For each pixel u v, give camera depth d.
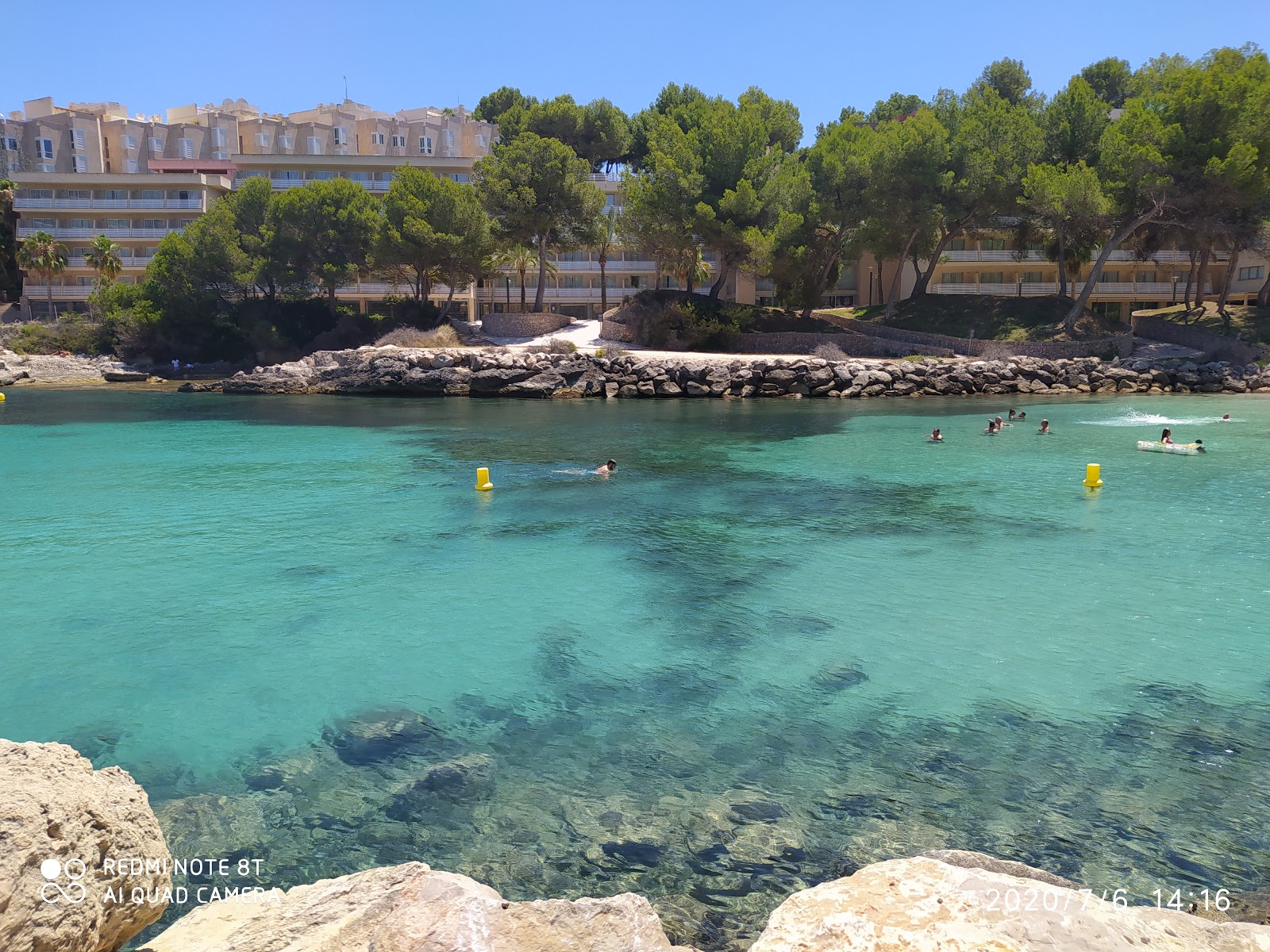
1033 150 54.94
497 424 35.94
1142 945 3.82
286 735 8.48
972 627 11.56
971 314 60.16
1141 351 54.12
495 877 6.12
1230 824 6.76
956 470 23.94
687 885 6.02
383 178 79.50
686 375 49.59
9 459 26.39
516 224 60.44
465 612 12.34
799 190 56.47
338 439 31.42
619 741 8.32
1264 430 31.67
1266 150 46.12
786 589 13.37
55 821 3.57
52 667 10.24
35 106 94.69
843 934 3.80
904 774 7.62
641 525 17.72
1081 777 7.54
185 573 14.27
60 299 76.31
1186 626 11.49
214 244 62.78
